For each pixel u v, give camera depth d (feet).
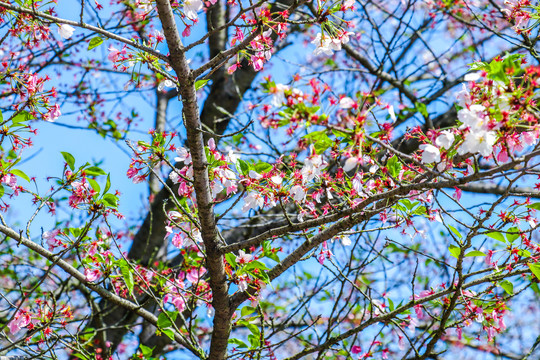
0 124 12.33
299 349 28.99
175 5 11.10
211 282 12.28
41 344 15.10
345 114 8.66
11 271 21.43
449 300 12.91
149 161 11.76
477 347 25.67
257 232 21.80
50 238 13.20
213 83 23.72
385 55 20.65
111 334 20.77
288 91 8.34
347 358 13.55
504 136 8.71
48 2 12.99
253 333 13.29
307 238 12.03
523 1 13.01
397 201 11.37
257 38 11.27
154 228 22.22
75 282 20.77
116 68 11.59
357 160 8.70
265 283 12.26
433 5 24.34
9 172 12.39
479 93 9.21
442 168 9.68
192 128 10.90
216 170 11.76
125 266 12.68
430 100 22.89
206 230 11.78
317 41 11.15
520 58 10.23
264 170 11.39
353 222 11.39
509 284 12.13
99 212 12.11
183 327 17.90
